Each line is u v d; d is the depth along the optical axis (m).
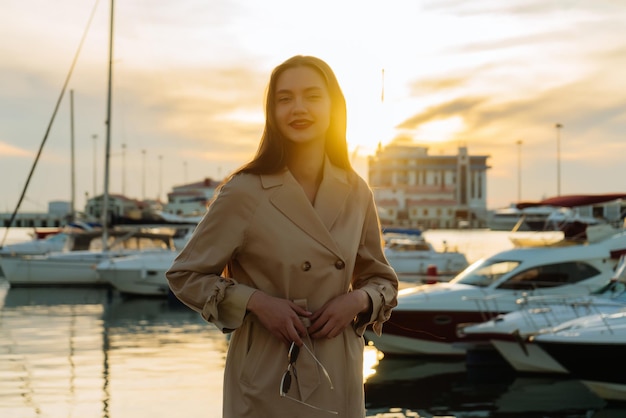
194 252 2.54
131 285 29.47
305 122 2.58
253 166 2.58
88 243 36.72
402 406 12.15
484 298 16.06
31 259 33.03
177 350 16.59
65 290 32.03
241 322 2.46
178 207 101.75
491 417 11.46
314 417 2.50
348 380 2.59
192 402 11.45
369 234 2.77
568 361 12.52
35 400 11.57
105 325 21.22
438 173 175.88
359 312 2.60
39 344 17.45
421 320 16.52
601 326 12.57
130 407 11.12
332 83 2.66
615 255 17.03
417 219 157.88
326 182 2.63
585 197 20.42
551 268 17.02
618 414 11.66
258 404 2.50
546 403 12.33
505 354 14.52
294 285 2.53
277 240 2.52
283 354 2.51
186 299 2.52
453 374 14.79
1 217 109.06
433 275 27.30
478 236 96.75
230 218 2.53
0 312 24.42
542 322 14.39
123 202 79.44
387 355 16.89
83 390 12.27
